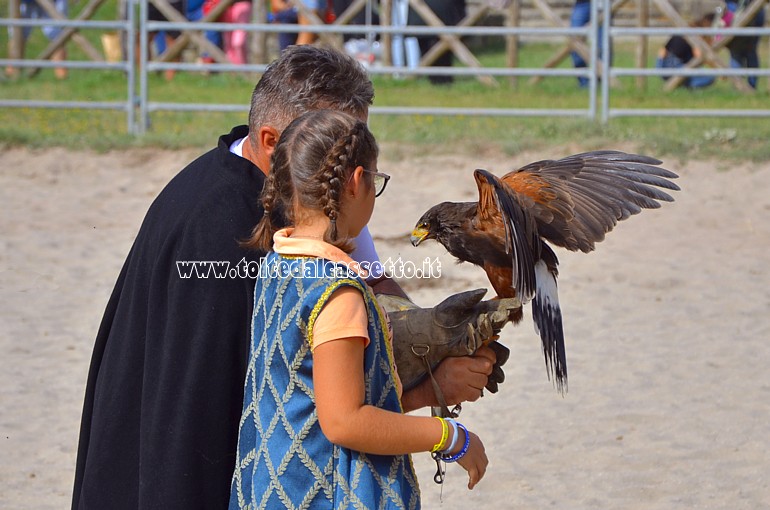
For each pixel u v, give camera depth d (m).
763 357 17.38
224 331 7.38
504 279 8.52
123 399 7.77
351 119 6.85
